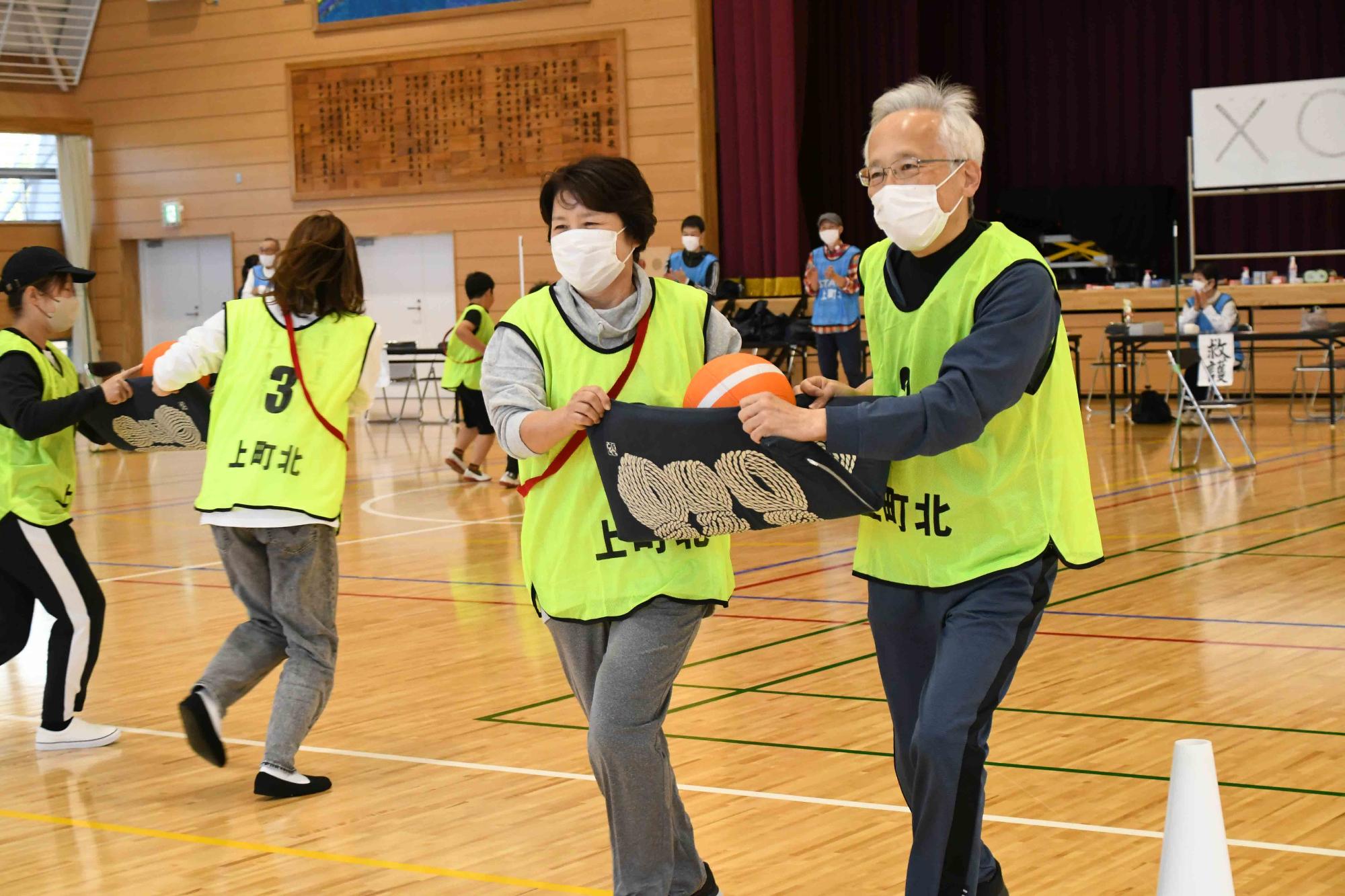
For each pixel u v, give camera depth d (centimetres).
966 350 237
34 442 429
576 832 350
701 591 270
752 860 324
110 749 442
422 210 1798
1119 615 577
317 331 390
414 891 315
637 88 1683
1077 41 1917
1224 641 526
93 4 1933
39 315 426
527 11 1719
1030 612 252
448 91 1767
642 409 253
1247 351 1528
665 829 274
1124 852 317
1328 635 528
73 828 367
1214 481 974
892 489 262
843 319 1359
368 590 704
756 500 251
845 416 234
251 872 330
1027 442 254
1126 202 1805
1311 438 1209
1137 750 394
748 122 1672
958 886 242
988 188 1977
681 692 482
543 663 536
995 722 429
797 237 1675
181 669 548
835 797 367
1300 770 372
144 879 329
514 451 271
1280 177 1147
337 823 363
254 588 395
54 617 438
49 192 1981
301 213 1864
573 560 275
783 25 1648
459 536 873
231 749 439
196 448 425
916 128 248
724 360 258
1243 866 304
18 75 1922
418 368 1842
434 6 1764
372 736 444
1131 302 1573
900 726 272
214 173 1906
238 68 1878
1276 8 1812
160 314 1978
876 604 268
